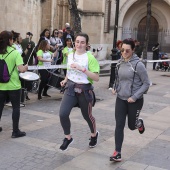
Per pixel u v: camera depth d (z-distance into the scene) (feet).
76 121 24.04
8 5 42.37
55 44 40.63
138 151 18.31
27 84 27.94
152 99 35.29
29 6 48.91
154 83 48.39
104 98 34.40
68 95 16.66
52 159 16.60
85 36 16.75
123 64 16.14
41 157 16.79
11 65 19.04
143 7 101.55
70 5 35.19
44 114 25.96
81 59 16.63
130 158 17.19
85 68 16.20
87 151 17.90
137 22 103.35
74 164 16.06
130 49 15.78
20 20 45.80
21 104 28.37
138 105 16.14
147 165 16.33
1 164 15.71
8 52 19.01
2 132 20.74
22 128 21.67
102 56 85.87
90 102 16.94
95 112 27.58
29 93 34.47
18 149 17.80
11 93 19.22
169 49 101.71
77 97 16.74
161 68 69.92
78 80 16.60
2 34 19.02
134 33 103.55
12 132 19.90
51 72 31.96
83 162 16.37
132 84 15.92
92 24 80.02
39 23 54.34
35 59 36.14
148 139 20.62
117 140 16.37
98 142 19.51
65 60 36.68
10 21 43.01
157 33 102.94
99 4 79.36
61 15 64.44
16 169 15.20
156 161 16.96
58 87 32.12
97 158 16.96
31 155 17.01
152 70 69.97
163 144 19.80
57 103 30.63
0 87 19.15
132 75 15.83
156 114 28.07
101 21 80.02
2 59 18.83
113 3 93.09
